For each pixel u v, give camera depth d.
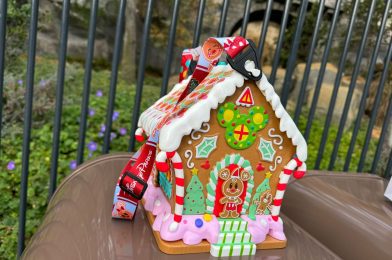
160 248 0.77
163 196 0.87
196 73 0.81
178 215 0.77
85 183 1.06
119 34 1.37
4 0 1.21
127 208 0.85
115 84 1.44
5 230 1.92
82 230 0.81
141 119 0.94
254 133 0.78
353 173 1.36
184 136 0.74
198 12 1.39
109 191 1.03
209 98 0.71
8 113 3.01
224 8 1.40
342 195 1.14
